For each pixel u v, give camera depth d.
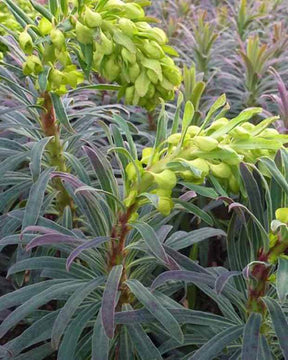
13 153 2.13
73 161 2.05
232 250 1.65
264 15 4.64
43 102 2.06
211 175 1.44
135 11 1.66
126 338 1.80
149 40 1.62
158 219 1.85
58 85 1.84
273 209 1.49
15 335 2.58
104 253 1.85
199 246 2.63
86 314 1.66
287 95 2.59
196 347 2.00
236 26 4.61
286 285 1.30
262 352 1.54
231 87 3.63
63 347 1.57
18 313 1.58
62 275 1.82
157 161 1.46
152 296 1.56
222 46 4.20
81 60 1.76
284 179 1.37
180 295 2.58
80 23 1.62
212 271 1.84
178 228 2.83
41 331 1.71
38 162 1.80
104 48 1.60
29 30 1.79
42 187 1.77
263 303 1.61
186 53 4.50
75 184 1.64
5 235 2.01
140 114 3.27
